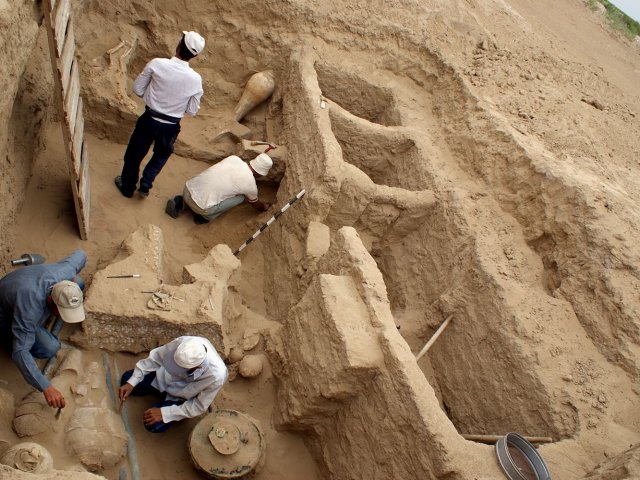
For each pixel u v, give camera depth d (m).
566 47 10.11
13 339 4.21
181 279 5.75
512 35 9.26
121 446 4.53
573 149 7.06
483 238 6.08
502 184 6.58
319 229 6.12
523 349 5.29
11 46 4.33
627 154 7.53
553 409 4.97
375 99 7.90
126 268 5.22
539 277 5.96
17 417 4.27
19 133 5.50
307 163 6.49
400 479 4.34
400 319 6.28
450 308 5.92
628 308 5.35
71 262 4.67
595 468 4.31
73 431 4.38
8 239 5.38
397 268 6.71
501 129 6.84
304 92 7.03
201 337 4.89
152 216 6.52
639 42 11.96
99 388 4.75
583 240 5.79
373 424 4.57
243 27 7.64
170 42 7.51
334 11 7.90
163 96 5.75
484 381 5.54
